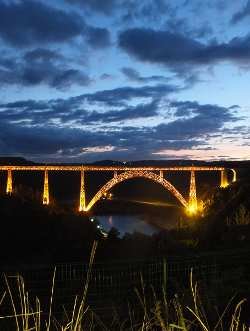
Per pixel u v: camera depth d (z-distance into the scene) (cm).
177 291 451
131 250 1605
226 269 780
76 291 704
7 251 2086
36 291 704
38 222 3012
